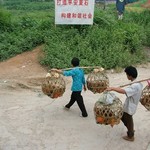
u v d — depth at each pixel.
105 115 7.22
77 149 7.46
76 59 9.09
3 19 16.42
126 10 23.69
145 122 8.88
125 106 7.61
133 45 15.50
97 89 9.11
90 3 14.93
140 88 7.52
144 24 19.56
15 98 10.43
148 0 31.77
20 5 29.03
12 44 15.36
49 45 14.62
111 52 14.24
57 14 15.00
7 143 7.69
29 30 16.14
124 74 13.25
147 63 14.83
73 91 9.01
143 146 7.64
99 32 15.16
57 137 7.98
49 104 9.97
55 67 13.37
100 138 7.97
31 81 11.99
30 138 7.93
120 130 8.38
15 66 13.80
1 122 8.73
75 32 15.14
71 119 8.94
